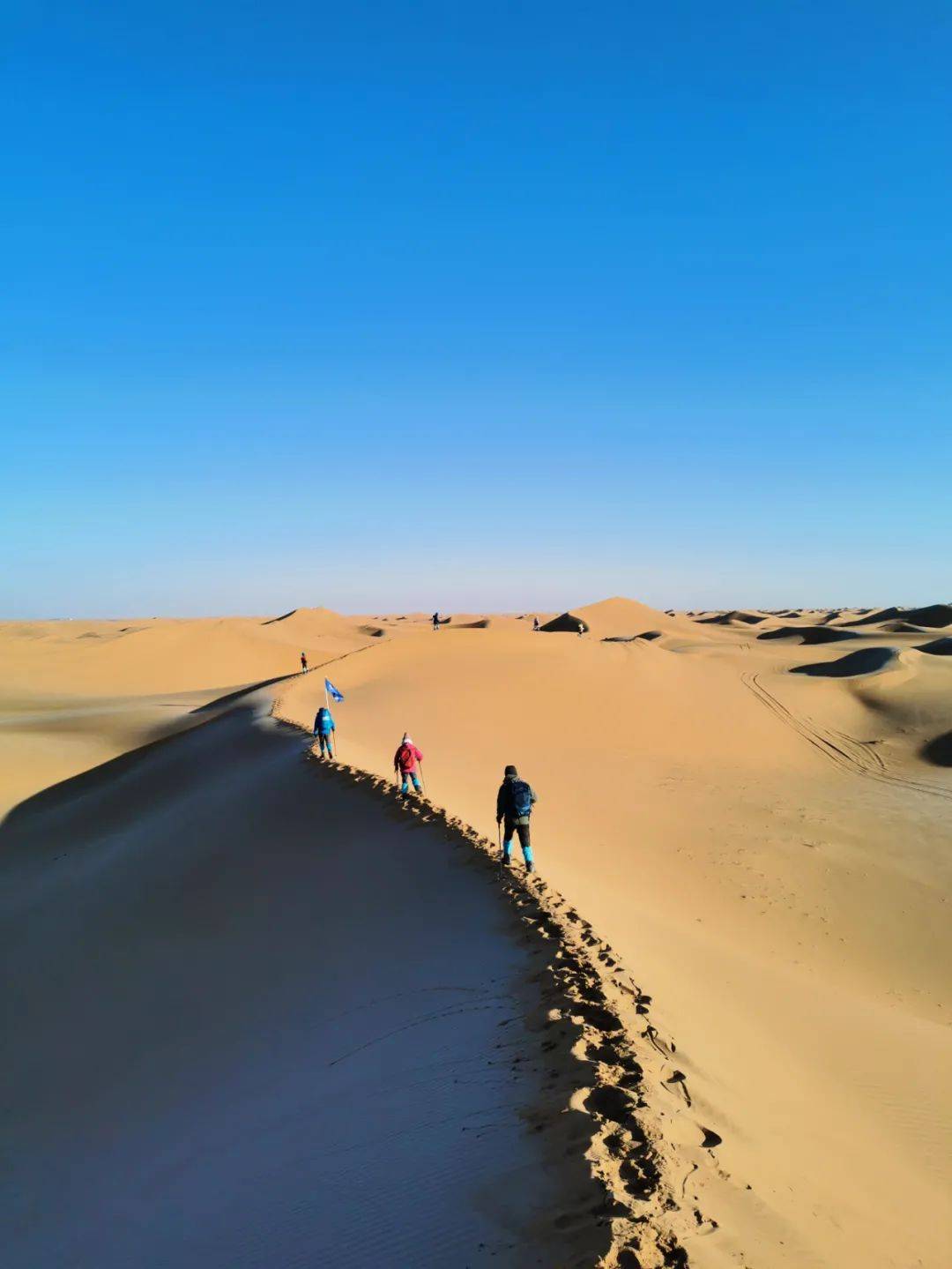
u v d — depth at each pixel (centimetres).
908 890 1733
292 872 1280
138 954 1165
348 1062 674
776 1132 522
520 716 3472
